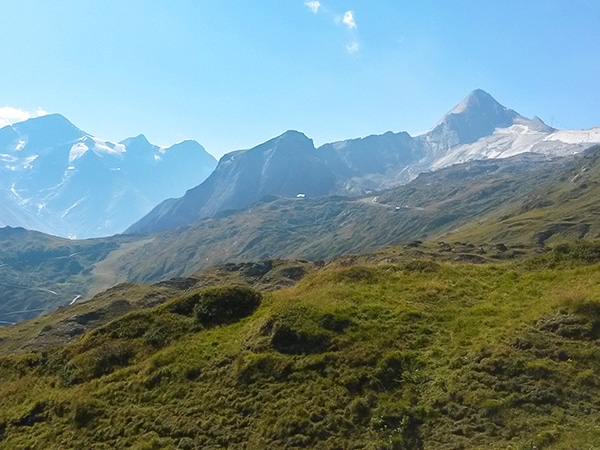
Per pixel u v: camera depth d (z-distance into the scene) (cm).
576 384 1909
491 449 1669
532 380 1969
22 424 2469
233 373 2431
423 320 2688
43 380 2931
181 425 2138
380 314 2764
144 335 3122
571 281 2914
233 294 3400
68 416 2409
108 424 2262
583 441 1608
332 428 1958
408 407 1980
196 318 3250
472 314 2717
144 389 2494
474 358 2189
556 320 2336
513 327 2400
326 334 2545
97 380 2708
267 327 2708
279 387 2256
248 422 2086
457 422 1862
